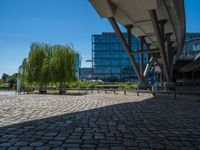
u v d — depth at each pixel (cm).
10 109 1220
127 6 2217
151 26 2962
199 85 3092
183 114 1057
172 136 652
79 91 3359
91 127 770
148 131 713
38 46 2945
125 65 9200
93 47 9206
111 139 617
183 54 6481
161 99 1866
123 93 2775
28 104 1479
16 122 851
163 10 2398
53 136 648
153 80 5744
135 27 3072
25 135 658
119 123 841
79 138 627
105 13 2280
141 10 2327
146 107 1327
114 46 9244
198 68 6062
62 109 1230
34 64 2891
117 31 2628
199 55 4294
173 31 3153
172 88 2788
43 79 2841
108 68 9181
